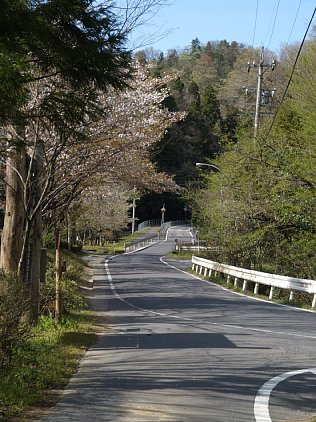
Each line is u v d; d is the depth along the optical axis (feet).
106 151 54.24
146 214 323.37
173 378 27.94
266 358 33.22
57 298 44.39
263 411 22.49
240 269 85.61
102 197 92.17
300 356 33.96
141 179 68.08
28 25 19.51
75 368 30.48
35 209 39.73
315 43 97.25
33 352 31.60
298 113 94.07
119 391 25.38
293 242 88.07
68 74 22.70
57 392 25.39
